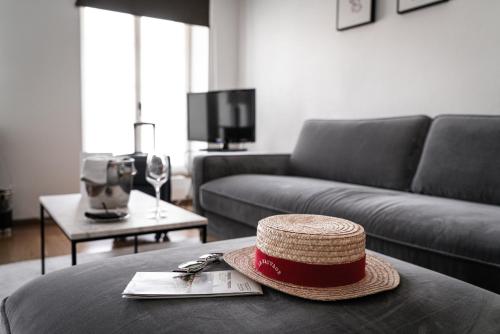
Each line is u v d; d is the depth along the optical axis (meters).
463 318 0.70
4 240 2.81
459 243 1.27
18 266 2.19
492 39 2.18
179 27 4.15
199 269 0.85
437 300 0.75
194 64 4.25
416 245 1.40
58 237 2.90
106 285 0.81
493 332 0.68
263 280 0.78
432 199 1.81
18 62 3.25
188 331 0.63
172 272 0.85
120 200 1.64
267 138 3.98
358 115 3.00
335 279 0.76
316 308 0.69
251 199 2.19
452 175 1.92
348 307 0.70
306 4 3.43
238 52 4.38
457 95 2.36
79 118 3.52
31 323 0.76
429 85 2.51
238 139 3.66
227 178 2.59
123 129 3.91
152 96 4.06
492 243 1.20
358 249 0.79
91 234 1.34
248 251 0.97
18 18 3.22
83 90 3.67
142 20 3.95
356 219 1.64
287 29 3.66
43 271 2.06
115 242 2.76
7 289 1.85
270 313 0.68
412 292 0.78
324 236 0.76
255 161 2.85
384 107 2.80
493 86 2.19
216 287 0.77
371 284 0.78
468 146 1.91
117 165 1.62
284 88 3.73
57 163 3.46
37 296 0.83
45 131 3.39
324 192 1.94
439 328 0.67
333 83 3.21
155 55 4.04
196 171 2.72
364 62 2.93
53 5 3.35
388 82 2.77
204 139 3.88
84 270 0.90
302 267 0.76
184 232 3.08
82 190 2.00
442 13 2.42
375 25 2.84
